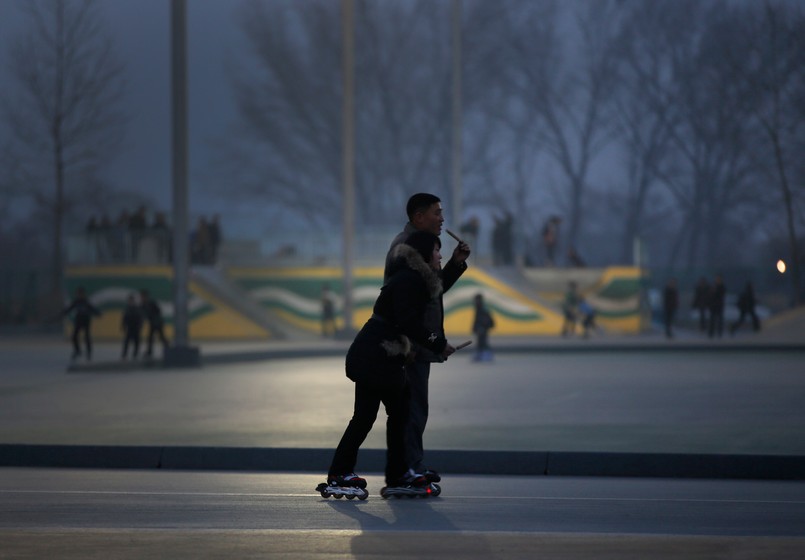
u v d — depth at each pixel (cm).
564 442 2406
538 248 13662
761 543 1437
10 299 10925
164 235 8656
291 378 4575
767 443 2377
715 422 2816
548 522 1620
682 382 4197
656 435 2538
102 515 1677
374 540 1465
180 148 5244
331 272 9081
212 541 1455
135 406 3322
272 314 8869
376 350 1770
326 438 2494
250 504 1783
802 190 11906
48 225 14888
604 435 2541
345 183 7356
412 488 1847
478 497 1867
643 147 13150
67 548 1408
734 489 1986
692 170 13175
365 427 1817
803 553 1375
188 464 2298
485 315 5728
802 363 5444
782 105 11794
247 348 6912
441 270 1811
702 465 2152
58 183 10981
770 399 3466
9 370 5122
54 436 2538
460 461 2227
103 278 8588
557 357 6162
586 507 1761
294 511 1711
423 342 1750
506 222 9600
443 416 2998
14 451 2353
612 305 9331
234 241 9075
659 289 10488
